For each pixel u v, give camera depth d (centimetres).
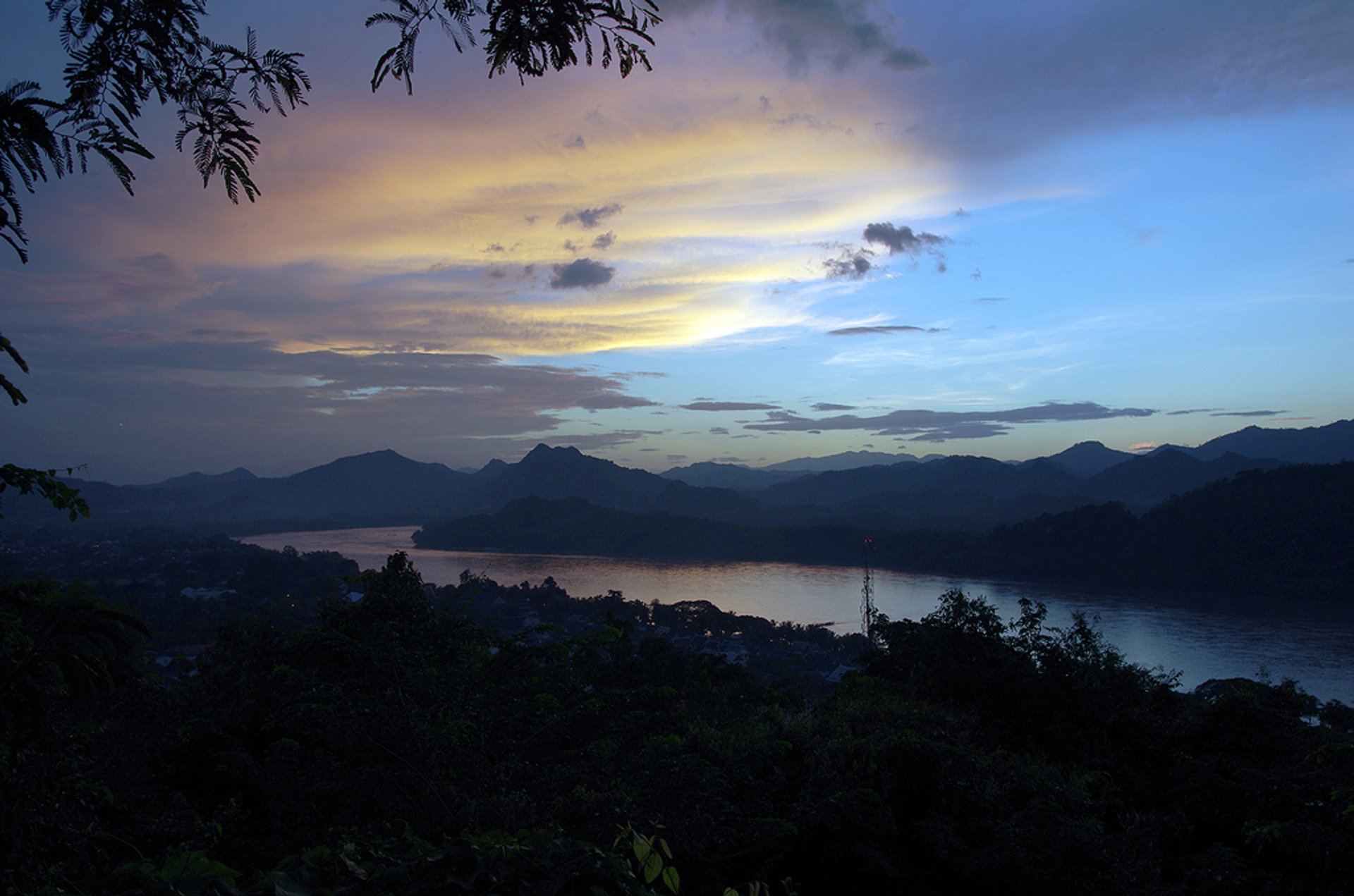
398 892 238
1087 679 841
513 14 205
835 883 526
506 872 247
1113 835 579
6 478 267
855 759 596
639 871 275
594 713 607
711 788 500
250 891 223
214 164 202
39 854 288
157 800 464
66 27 183
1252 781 658
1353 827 592
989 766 627
